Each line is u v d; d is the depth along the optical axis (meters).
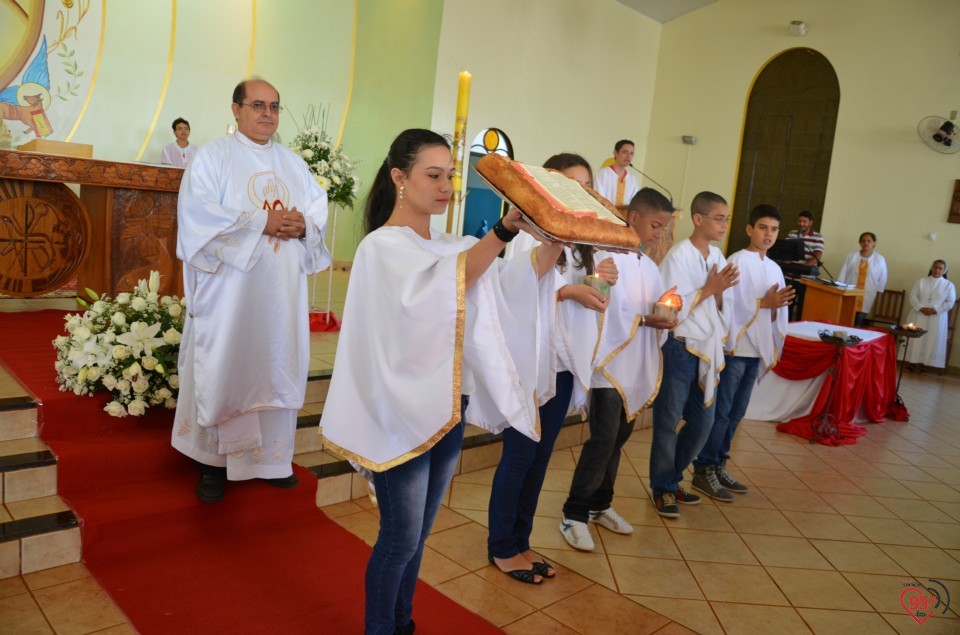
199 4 7.53
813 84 10.84
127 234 4.59
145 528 2.75
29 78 6.62
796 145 11.04
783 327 4.09
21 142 6.61
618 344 3.07
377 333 1.89
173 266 4.81
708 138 11.88
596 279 2.67
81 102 6.95
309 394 3.89
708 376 3.50
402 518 1.96
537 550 3.14
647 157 12.55
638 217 3.15
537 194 1.71
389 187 2.13
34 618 2.27
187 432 2.88
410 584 2.24
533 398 2.28
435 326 1.80
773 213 3.87
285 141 8.37
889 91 10.09
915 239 9.91
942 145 9.64
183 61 7.53
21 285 4.34
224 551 2.81
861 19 10.32
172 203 4.73
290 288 2.97
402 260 1.85
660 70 12.35
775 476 4.55
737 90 11.55
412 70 8.96
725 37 11.66
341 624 2.38
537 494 2.90
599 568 3.02
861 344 5.88
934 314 9.42
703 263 3.56
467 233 10.06
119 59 7.13
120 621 2.30
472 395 2.44
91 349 3.04
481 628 2.45
